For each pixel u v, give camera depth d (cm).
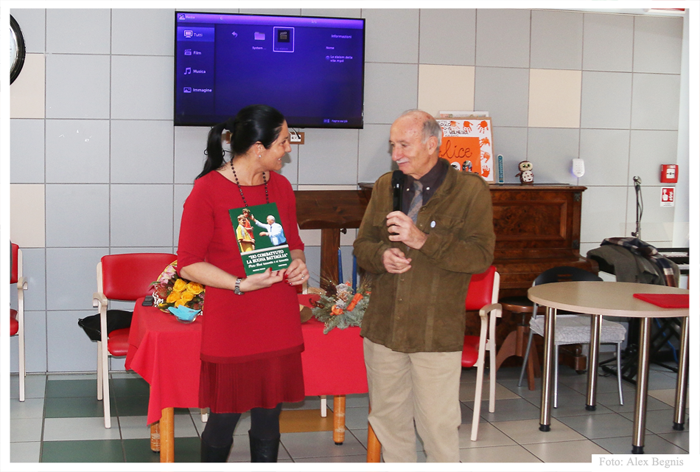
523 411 383
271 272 211
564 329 391
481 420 367
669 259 448
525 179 485
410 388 237
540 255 461
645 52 515
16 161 434
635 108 518
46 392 411
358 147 476
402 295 223
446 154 473
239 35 438
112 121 443
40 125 435
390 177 243
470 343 358
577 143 511
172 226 457
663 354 483
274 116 212
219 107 441
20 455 310
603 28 506
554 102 503
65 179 441
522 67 495
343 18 450
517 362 478
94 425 354
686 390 351
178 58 432
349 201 451
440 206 224
